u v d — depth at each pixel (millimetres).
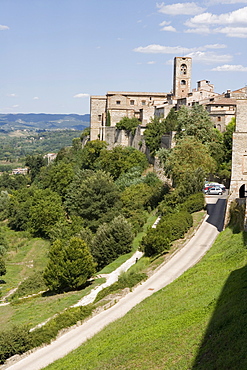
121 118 163500
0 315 61562
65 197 139375
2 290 86438
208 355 29547
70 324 47781
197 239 63250
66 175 146000
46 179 169000
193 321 35562
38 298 68062
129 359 33219
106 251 77750
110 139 161625
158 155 103500
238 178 64500
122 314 46469
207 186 93250
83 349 40062
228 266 46938
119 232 78438
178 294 44344
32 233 130125
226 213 64812
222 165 101562
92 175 126062
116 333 40562
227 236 58906
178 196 84312
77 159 163625
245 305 33281
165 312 40688
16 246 123000
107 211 105562
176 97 169250
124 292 52094
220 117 125062
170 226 66562
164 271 54938
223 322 32469
